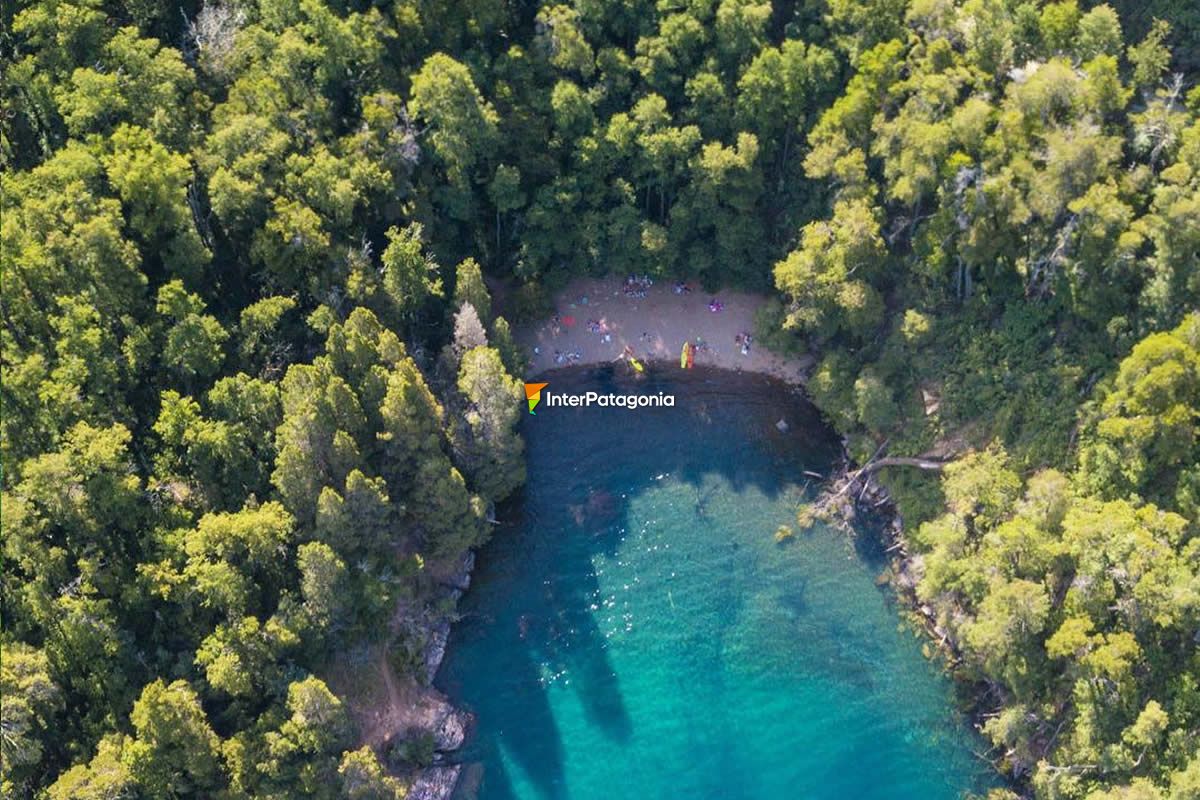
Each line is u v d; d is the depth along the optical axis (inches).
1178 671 3720.5
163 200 4035.4
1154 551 3678.6
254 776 3555.6
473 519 4234.7
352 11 4697.3
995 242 4313.5
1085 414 4128.9
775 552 4537.4
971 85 4559.5
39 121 4367.6
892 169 4475.9
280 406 3991.1
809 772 4062.5
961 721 4116.6
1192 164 4124.0
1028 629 3858.3
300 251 4247.0
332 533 3865.7
